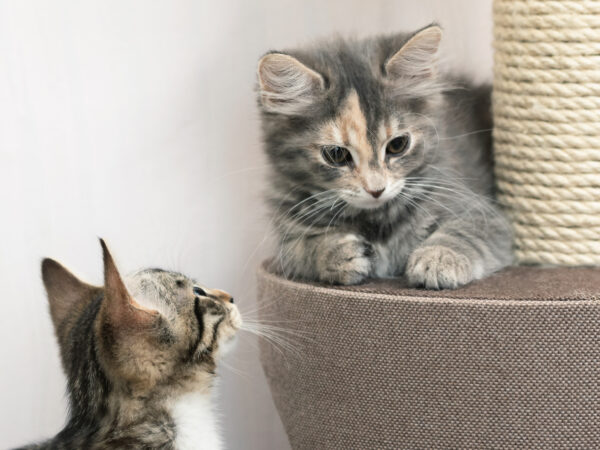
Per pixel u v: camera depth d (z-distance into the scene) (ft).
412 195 2.29
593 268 2.23
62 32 2.43
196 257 2.57
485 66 2.69
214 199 2.57
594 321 1.98
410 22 2.64
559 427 2.01
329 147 2.23
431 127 2.30
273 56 2.22
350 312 2.07
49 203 2.46
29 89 2.42
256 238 2.60
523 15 2.23
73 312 2.14
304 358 2.14
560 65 2.21
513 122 2.28
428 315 2.03
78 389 2.06
